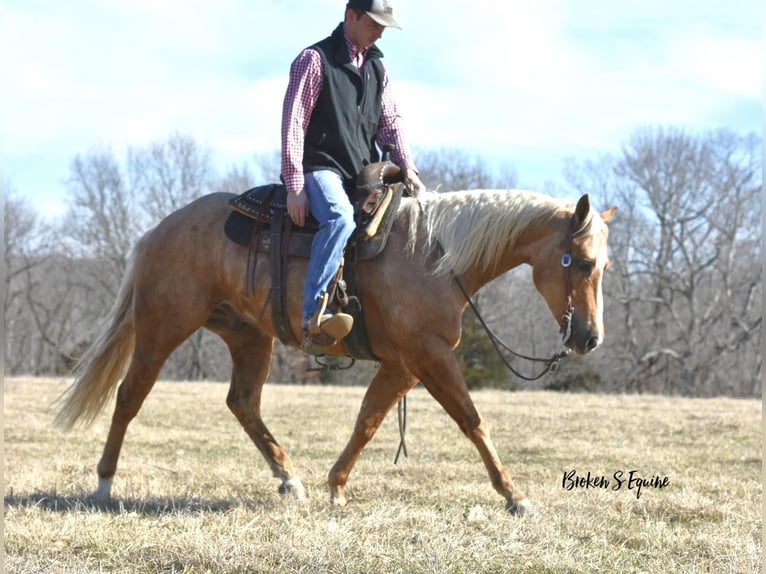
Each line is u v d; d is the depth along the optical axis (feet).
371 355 26.18
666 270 185.47
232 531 21.74
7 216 202.08
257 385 29.45
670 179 187.11
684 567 19.77
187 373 195.00
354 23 26.09
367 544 20.70
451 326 25.08
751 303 179.73
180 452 40.52
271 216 26.61
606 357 183.01
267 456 29.04
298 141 25.45
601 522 24.31
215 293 27.73
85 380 28.84
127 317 29.01
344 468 27.45
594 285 24.53
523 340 180.04
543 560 19.93
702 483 32.30
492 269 25.73
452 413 25.16
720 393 175.83
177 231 27.84
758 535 23.26
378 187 25.75
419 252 25.25
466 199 25.70
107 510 25.34
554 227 24.98
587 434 49.47
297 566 19.35
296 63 25.66
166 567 19.60
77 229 207.21
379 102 27.09
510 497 24.98
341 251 24.91
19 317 213.87
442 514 24.64
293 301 25.85
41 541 21.09
